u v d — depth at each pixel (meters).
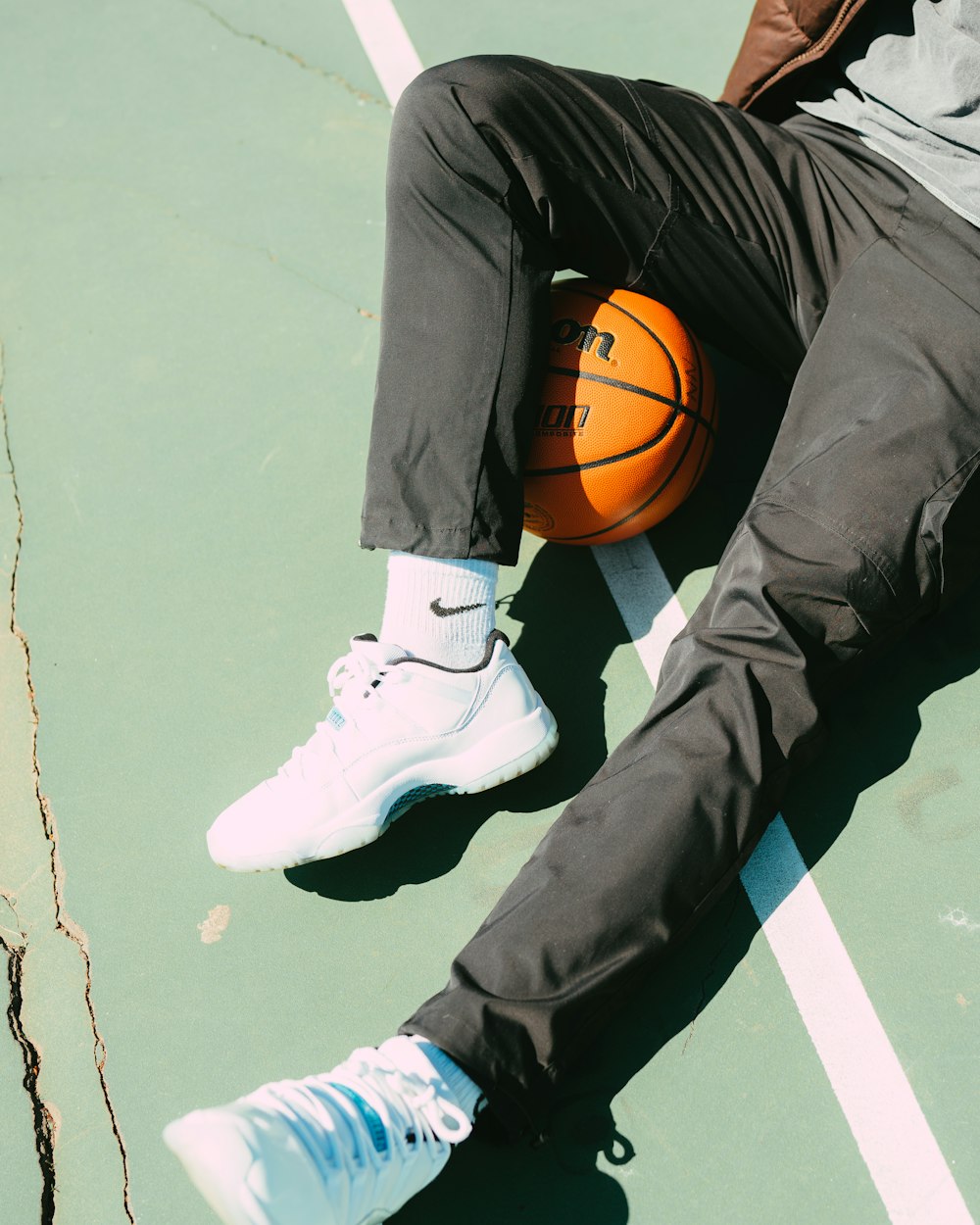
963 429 1.90
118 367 3.22
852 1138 1.84
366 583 2.68
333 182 3.56
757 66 2.27
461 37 3.89
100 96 4.04
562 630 2.51
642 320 2.22
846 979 1.99
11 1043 2.12
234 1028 2.09
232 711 2.51
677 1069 1.94
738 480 2.65
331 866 2.26
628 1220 1.82
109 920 2.25
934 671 2.28
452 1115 1.67
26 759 2.50
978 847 2.07
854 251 2.13
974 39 1.94
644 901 1.74
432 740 2.08
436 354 1.97
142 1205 1.92
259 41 4.09
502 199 1.99
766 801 1.86
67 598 2.76
